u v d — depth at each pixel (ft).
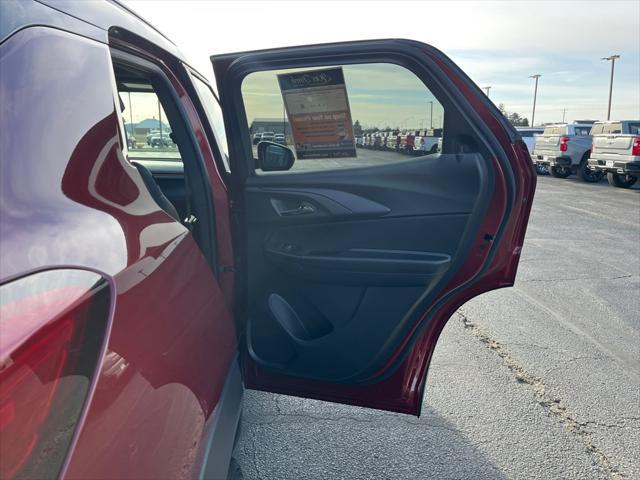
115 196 4.12
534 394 10.93
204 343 4.97
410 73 6.60
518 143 6.44
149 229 4.39
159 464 3.63
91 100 4.03
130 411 3.37
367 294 6.88
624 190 49.49
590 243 25.41
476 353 12.85
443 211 6.70
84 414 2.94
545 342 13.57
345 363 7.07
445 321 7.06
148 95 10.32
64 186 3.52
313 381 7.23
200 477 4.42
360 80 6.73
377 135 6.85
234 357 6.16
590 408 10.42
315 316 7.14
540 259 22.12
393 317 6.86
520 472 8.48
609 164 50.11
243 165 7.20
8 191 3.08
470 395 10.84
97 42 4.39
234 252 7.26
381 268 6.75
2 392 2.44
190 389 4.38
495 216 6.47
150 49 6.06
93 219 3.67
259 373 7.31
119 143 4.40
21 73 3.39
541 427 9.75
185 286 4.80
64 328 2.89
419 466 8.57
